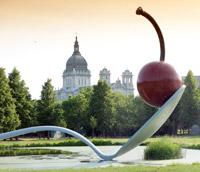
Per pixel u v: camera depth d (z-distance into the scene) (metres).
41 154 29.52
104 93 70.62
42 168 19.48
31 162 23.42
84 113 76.12
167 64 21.22
